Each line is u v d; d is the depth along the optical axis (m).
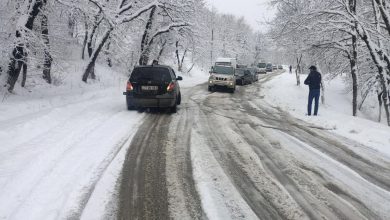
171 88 13.12
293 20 18.86
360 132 10.89
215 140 8.87
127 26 27.95
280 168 6.81
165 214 4.70
